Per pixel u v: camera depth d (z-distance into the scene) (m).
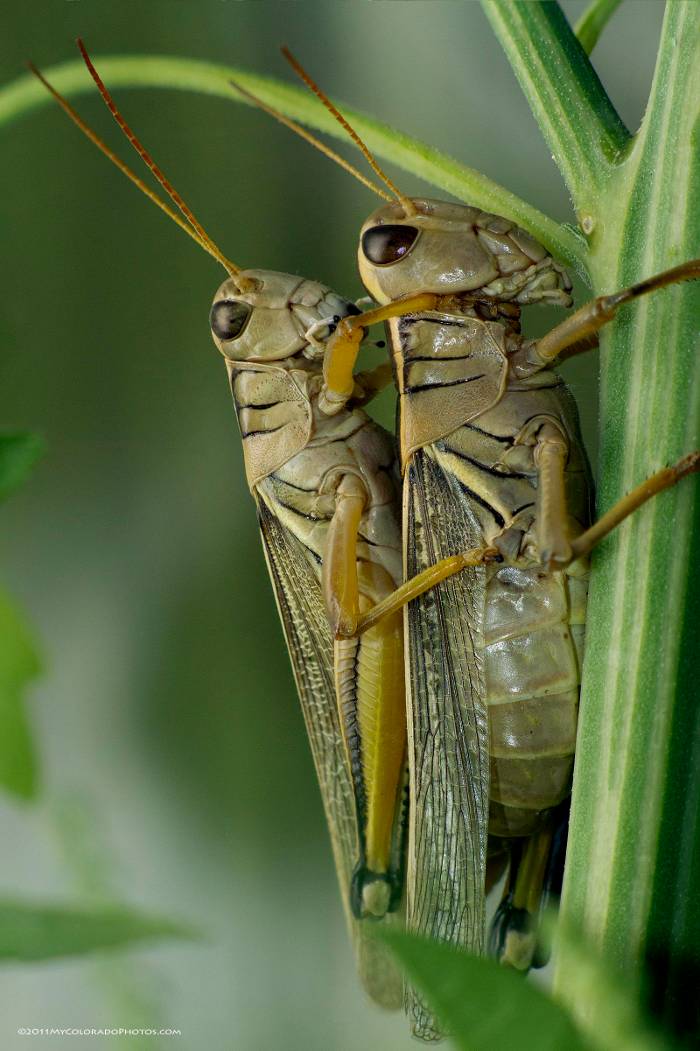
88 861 0.20
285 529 0.20
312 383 0.20
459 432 0.19
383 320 0.19
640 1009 0.18
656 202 0.18
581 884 0.18
